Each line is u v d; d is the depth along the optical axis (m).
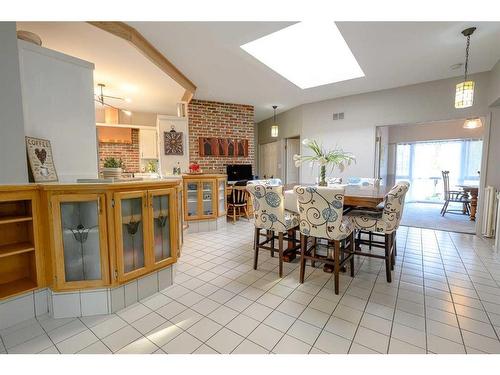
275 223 2.54
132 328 1.74
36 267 1.86
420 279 2.45
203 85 4.37
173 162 4.79
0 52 1.76
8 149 1.81
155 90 4.18
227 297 2.15
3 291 1.78
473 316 1.84
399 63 3.44
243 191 5.14
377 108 4.75
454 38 2.74
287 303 2.05
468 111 3.94
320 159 2.95
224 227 4.73
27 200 1.87
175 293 2.22
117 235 1.91
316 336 1.65
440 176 7.30
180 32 2.60
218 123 5.52
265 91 4.73
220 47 2.95
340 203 2.12
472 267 2.73
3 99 1.78
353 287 2.31
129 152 5.77
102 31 2.34
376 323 1.77
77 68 2.39
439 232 4.20
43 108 2.15
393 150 7.32
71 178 2.36
